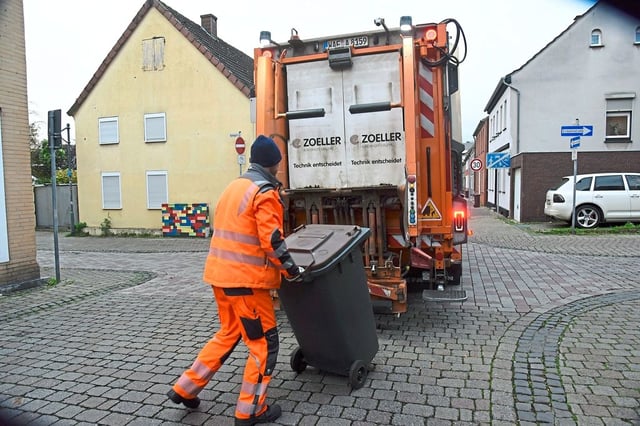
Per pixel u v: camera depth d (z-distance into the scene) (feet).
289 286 12.10
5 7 24.90
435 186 18.51
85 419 11.44
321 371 13.89
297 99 18.93
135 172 58.03
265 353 10.97
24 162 26.00
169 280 28.19
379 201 17.60
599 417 10.89
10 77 25.17
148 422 11.25
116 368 14.56
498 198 81.05
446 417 11.09
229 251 10.85
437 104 18.19
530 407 11.40
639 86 57.98
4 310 21.45
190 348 16.22
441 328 17.46
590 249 35.01
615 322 17.56
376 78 18.03
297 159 19.08
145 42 56.49
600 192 47.80
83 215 60.49
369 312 13.19
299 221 19.58
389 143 18.08
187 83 55.36
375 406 11.69
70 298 23.70
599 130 58.85
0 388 13.24
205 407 11.95
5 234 24.99
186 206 54.49
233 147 54.34
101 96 58.65
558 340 15.83
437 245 18.79
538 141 60.03
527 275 26.48
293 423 10.98
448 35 18.29
